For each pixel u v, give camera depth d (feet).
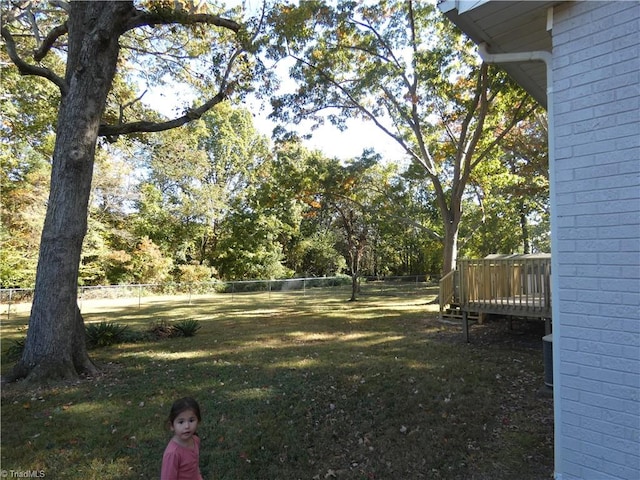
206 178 106.32
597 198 8.83
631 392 8.24
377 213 62.85
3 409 15.64
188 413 7.77
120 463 11.25
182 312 51.31
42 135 57.88
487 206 79.66
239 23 31.27
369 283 109.19
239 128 112.06
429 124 55.62
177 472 7.54
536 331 30.86
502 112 51.03
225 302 65.46
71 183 20.88
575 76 9.23
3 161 61.31
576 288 9.15
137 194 87.20
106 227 84.33
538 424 13.51
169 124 26.73
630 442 8.21
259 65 34.19
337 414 14.64
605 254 8.69
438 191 53.78
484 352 24.52
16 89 43.78
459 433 12.85
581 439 8.98
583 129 9.07
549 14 9.66
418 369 20.54
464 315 28.32
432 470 10.71
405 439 12.53
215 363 22.90
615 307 8.52
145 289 81.97
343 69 49.29
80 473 10.71
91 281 80.74
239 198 109.50
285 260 118.62
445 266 53.21
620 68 8.55
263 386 18.07
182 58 38.52
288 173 60.49
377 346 27.07
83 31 22.95
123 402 16.30
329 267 120.78
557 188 9.51
